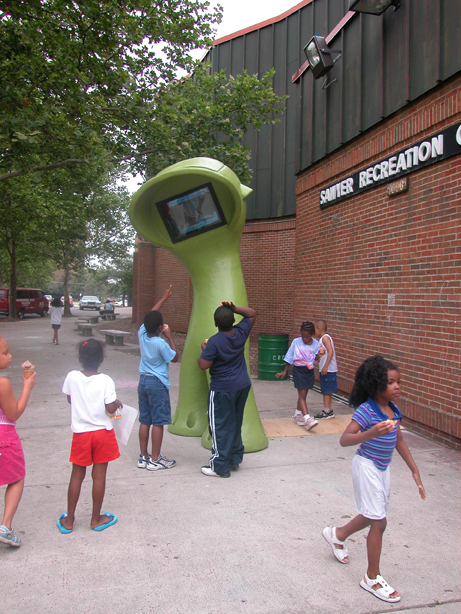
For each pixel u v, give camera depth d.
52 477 4.24
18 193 18.22
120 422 3.35
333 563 2.87
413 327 5.84
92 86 9.95
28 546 3.04
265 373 9.59
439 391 5.32
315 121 8.75
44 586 2.61
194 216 5.33
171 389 8.34
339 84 7.83
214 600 2.50
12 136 7.96
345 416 6.61
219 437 4.29
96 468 3.22
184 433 5.59
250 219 13.57
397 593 2.50
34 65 8.06
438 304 5.38
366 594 2.56
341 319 7.78
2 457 2.93
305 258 9.22
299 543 3.11
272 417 6.61
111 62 10.16
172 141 10.02
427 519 3.47
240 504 3.71
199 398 5.65
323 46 7.84
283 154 12.86
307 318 9.08
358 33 7.23
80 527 3.30
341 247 7.78
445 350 5.24
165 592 2.56
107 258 34.56
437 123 5.45
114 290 46.88
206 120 10.61
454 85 5.17
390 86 6.38
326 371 6.23
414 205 5.86
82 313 41.81
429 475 4.35
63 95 8.63
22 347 14.30
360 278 7.17
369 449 2.61
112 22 8.63
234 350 4.32
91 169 10.53
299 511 3.59
